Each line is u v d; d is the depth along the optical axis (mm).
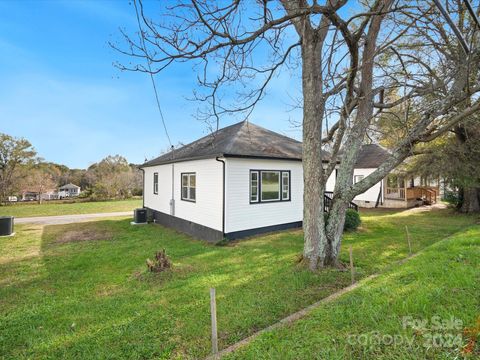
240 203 8930
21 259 6895
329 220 5543
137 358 2779
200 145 12094
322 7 3713
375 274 4695
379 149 19656
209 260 6395
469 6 2635
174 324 3408
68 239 9453
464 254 4824
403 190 17531
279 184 10039
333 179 19484
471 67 5055
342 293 3895
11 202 25562
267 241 8312
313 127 5309
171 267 5578
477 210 13086
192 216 10273
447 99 4941
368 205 18547
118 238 9594
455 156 11797
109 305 4066
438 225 10398
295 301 3924
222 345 2920
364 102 5402
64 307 4086
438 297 3039
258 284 4645
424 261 4699
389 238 8078
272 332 2836
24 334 3348
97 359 2789
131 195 30562
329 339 2504
